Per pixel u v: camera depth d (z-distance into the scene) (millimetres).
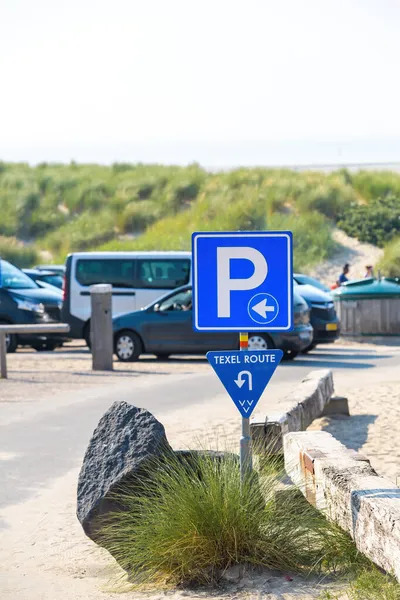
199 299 8180
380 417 16172
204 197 56812
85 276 30516
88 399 18875
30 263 53344
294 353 26938
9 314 30078
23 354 29578
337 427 15359
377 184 56125
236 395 8328
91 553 9023
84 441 14430
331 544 7816
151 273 30719
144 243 50594
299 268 47469
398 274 45594
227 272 8156
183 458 8641
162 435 8516
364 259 48625
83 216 58500
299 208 53000
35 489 11555
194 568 7816
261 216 50500
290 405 12656
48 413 17109
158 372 23938
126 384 21328
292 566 7820
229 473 8297
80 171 70688
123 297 30719
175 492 8055
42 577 8336
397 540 6762
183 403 18234
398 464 11969
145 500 8125
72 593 7836
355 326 34219
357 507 7508
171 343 26938
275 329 8141
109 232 55875
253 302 8148
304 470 9000
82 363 26172
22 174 68438
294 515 8148
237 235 8148
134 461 8328
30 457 13312
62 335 30172
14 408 17750
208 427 15312
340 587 7379
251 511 7980
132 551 8055
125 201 59719
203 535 7848
